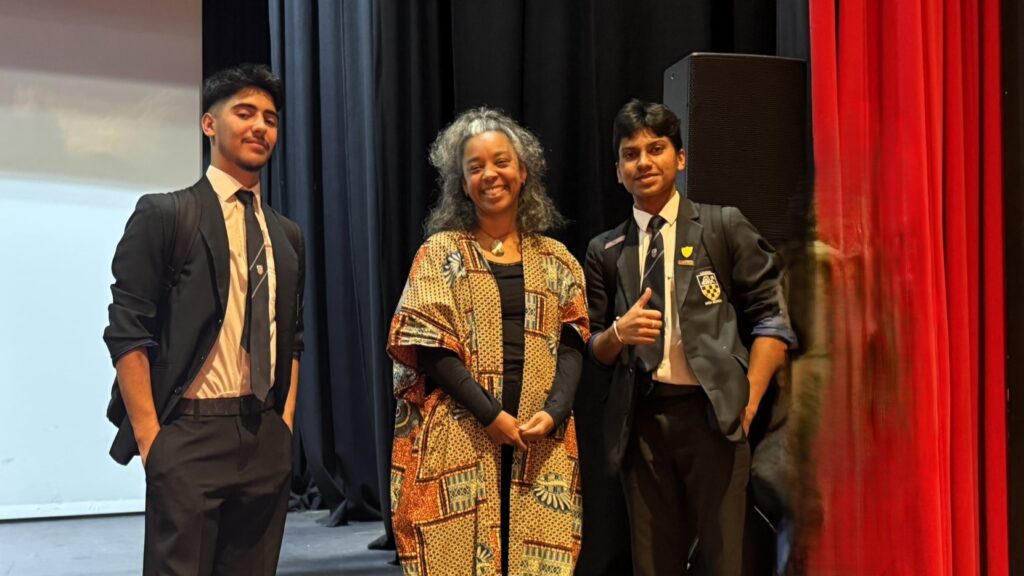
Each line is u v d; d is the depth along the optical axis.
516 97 2.99
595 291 2.09
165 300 1.65
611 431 1.97
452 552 1.77
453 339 1.80
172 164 4.26
